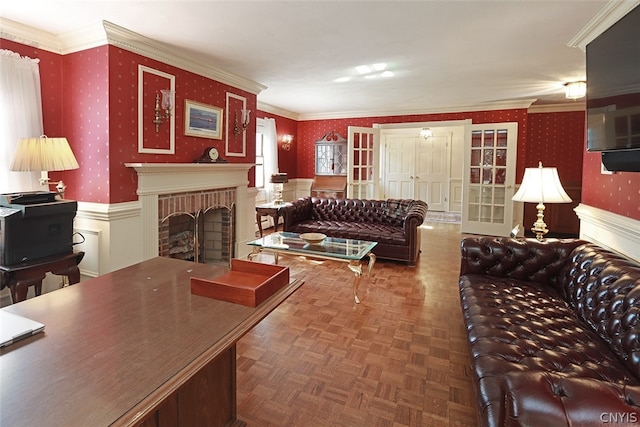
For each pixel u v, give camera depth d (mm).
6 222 2424
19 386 905
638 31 1965
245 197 4859
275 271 1708
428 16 2789
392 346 2531
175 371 991
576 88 4871
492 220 6629
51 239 2666
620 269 1945
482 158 6617
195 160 4035
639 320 1573
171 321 1290
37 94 3109
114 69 3145
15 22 2908
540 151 6727
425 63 4016
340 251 3504
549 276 2611
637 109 1981
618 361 1627
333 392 2020
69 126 3338
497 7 2637
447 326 2848
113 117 3162
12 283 2467
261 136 6809
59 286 3357
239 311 1380
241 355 2393
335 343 2566
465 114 6730
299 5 2609
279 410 1866
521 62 3971
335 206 5648
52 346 1105
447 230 7180
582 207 3311
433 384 2100
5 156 2949
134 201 3387
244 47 3502
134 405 852
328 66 4133
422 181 9703
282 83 4961
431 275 4211
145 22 2912
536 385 1093
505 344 1708
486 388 1410
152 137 3520
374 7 2637
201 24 2951
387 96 5895
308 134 7984
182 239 4211
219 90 4363
